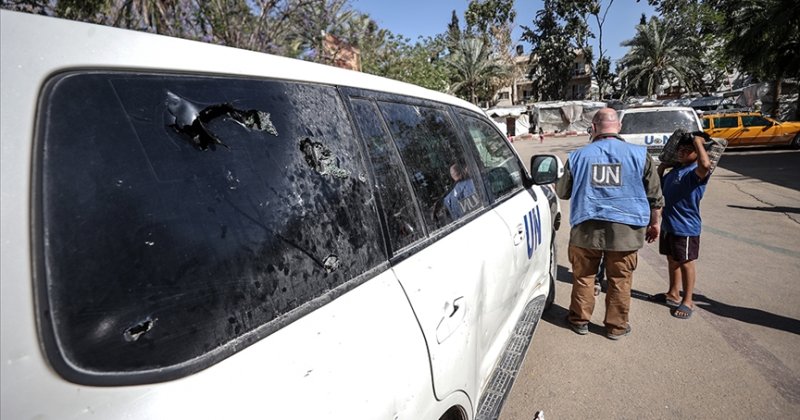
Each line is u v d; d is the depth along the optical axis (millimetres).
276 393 814
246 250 872
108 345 667
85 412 629
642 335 3283
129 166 758
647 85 35688
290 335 893
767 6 16625
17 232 626
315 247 1018
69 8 5305
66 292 648
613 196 2885
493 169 2451
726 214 7156
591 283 3234
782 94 27844
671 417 2393
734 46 18344
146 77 843
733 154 16406
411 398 1132
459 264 1533
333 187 1123
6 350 593
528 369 2898
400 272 1246
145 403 675
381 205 1276
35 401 601
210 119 906
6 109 661
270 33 7676
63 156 692
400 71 13430
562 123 35125
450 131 2010
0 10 726
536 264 2855
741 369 2801
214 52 1004
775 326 3332
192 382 728
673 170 3488
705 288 4133
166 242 763
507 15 42156
